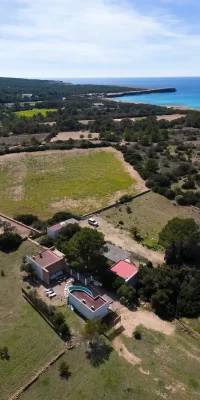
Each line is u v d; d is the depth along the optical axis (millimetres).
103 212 68375
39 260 46781
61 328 35906
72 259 46219
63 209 70375
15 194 77750
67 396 29828
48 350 34625
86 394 30016
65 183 84875
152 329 37781
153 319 39406
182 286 43281
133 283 44750
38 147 111500
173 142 127500
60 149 113125
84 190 80875
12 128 151500
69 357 33750
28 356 33938
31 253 51969
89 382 31141
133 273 44844
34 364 33000
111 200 75312
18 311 40031
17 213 67875
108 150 114688
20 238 55062
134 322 38750
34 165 96812
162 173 90188
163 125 164875
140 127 160125
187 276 45125
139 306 41562
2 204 72375
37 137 140750
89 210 69875
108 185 84375
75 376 31719
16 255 51500
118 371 32281
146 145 125062
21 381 31266
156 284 42844
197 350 35188
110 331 37156
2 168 93625
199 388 30844
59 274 46812
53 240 54281
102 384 30953
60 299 42188
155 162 94562
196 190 80812
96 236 45719
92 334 34375
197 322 39438
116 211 69000
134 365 33000
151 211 69312
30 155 105188
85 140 126625
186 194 74688
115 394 30047
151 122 168125
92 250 44625
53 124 163625
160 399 29688
